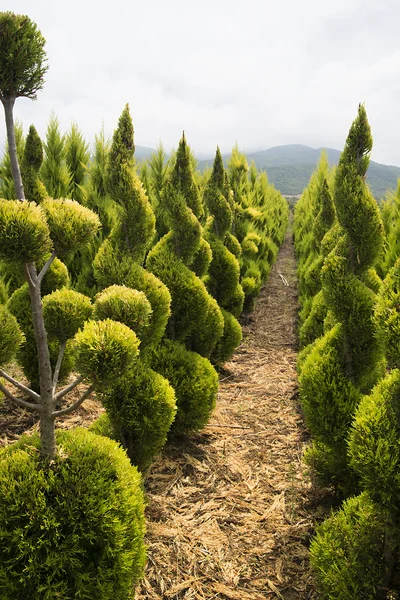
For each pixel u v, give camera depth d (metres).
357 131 3.19
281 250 23.12
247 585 2.47
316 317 5.52
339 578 2.11
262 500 3.24
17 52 1.57
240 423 4.52
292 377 5.91
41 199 3.86
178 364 3.90
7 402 4.30
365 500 2.21
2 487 1.68
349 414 2.85
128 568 1.80
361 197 3.18
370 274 4.29
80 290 6.49
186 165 4.57
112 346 1.67
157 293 3.07
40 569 1.67
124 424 2.89
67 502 1.74
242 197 12.20
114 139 3.17
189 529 2.90
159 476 3.47
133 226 3.18
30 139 3.76
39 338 1.77
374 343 3.01
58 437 2.02
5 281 5.89
